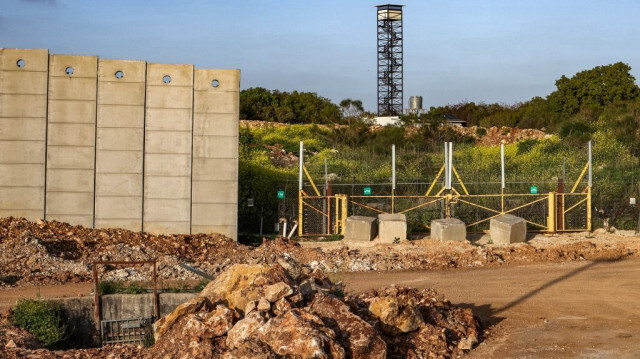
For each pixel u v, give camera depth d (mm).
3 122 22922
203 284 15227
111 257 20062
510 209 27719
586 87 62781
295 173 33000
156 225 23391
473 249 22281
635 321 14539
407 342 12039
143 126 23391
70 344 13562
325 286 14086
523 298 16625
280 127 51156
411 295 13602
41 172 23031
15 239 19969
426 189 30938
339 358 10453
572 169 34250
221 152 23625
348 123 55625
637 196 28484
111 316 14008
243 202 27297
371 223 24156
